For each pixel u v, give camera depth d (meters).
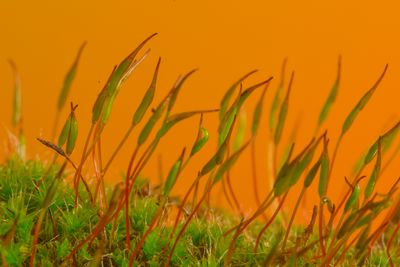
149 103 0.07
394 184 0.07
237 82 0.07
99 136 0.07
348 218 0.07
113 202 0.07
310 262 0.07
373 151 0.07
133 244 0.07
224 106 0.07
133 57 0.07
